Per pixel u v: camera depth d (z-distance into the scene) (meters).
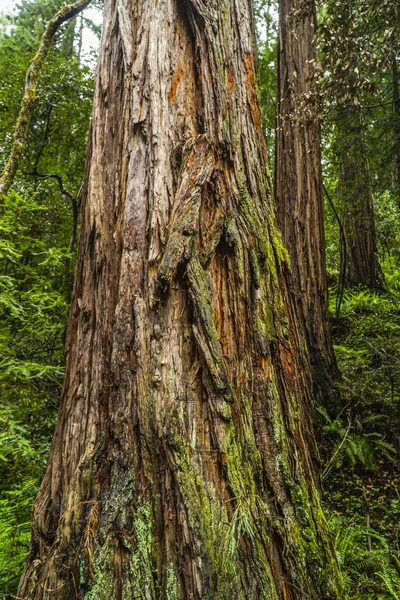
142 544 1.55
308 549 1.74
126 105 2.21
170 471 1.65
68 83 6.09
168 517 1.60
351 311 8.12
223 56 2.36
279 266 2.26
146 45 2.26
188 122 2.17
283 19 6.50
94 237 2.09
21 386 3.44
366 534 3.12
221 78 2.30
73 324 2.10
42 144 5.84
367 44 3.88
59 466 1.82
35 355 3.81
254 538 1.64
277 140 6.27
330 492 3.86
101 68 2.45
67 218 5.68
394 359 5.27
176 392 1.76
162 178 2.03
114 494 1.64
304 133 6.03
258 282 2.08
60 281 4.79
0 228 3.13
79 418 1.84
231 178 2.18
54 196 5.81
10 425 2.87
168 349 1.81
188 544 1.56
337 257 11.27
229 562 1.54
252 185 2.26
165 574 1.53
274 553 1.68
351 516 3.48
